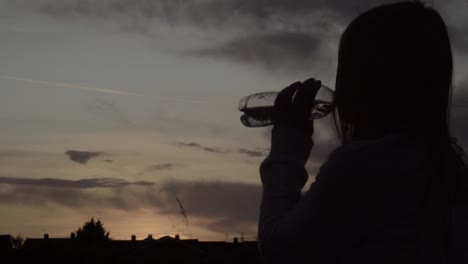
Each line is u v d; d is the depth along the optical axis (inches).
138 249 1168.8
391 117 51.1
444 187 49.0
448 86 52.1
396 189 47.4
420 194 47.8
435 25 52.4
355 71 52.1
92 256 1243.2
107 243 1342.3
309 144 53.8
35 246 1326.3
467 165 52.1
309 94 54.4
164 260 1087.0
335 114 54.8
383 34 51.6
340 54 53.6
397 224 47.0
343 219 47.1
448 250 47.7
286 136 53.4
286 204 50.2
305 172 52.4
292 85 56.0
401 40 51.2
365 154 48.1
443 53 52.0
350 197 47.2
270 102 60.5
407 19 51.9
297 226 47.0
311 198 47.6
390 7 53.2
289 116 54.4
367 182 47.3
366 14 53.7
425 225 47.6
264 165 53.0
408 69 50.8
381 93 51.2
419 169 48.2
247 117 62.4
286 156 52.6
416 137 50.7
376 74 51.2
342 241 47.1
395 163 47.9
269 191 51.3
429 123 51.1
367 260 46.8
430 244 47.5
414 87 50.9
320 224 46.9
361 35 52.4
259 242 49.7
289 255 47.4
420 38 51.3
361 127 52.4
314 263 47.4
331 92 58.0
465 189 50.3
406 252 46.8
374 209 47.3
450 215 48.6
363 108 51.9
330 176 47.5
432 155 49.7
